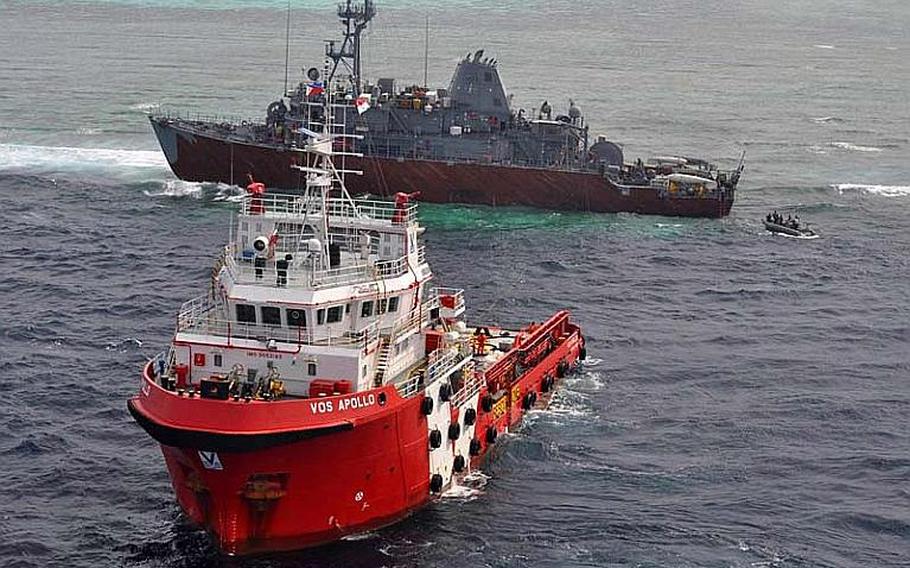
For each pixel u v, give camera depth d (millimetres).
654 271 135875
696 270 136750
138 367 99688
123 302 117562
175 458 70812
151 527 74000
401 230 79625
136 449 84250
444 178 163625
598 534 74188
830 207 169125
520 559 71375
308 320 72938
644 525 75250
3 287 121562
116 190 165750
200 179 169750
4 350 102562
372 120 165500
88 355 102188
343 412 69688
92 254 134500
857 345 110812
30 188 164750
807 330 115125
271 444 67375
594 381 99250
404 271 79188
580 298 124562
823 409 93875
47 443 84438
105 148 192125
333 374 72375
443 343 82125
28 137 199500
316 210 81688
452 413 78250
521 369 92000
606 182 161875
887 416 93000
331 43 173250
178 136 168000
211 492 69562
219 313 75875
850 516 76812
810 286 130875
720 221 160625
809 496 79750
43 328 108750
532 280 130500
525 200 164250
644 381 99750
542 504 77812
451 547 72312
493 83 165250
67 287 122000
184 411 68250
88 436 86062
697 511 77438
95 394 93375
